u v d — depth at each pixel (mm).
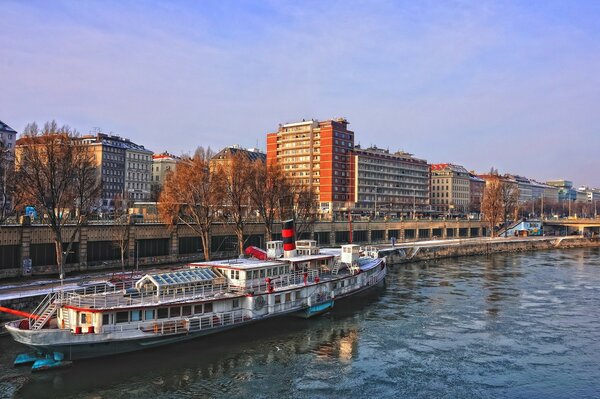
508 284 79250
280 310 50125
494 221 175625
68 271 67250
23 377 35500
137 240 77500
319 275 61000
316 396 34094
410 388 35625
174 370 38094
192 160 89250
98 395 33469
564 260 120312
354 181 197750
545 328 51375
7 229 61438
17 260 63062
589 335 48969
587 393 35062
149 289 44031
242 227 89375
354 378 37312
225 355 41812
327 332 49094
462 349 44250
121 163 188500
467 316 56156
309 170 192750
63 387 34312
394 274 91375
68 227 67438
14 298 45781
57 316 40344
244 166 89750
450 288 74812
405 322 53250
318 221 117438
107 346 38438
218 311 45219
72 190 68062
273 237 104188
